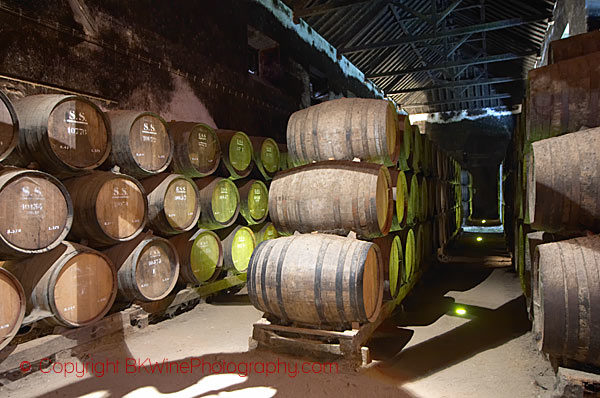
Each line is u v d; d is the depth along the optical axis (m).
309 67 13.08
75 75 5.87
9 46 4.99
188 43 8.31
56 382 3.66
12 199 3.69
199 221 6.58
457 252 11.29
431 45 15.84
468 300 6.34
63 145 4.46
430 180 9.03
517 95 20.56
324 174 4.93
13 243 3.68
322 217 4.79
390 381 3.61
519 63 17.62
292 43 12.14
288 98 12.04
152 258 5.29
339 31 14.23
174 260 5.61
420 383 3.57
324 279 3.89
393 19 15.46
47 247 3.94
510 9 13.36
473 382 3.57
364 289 3.94
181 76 8.08
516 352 4.22
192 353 4.34
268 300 4.16
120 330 4.82
